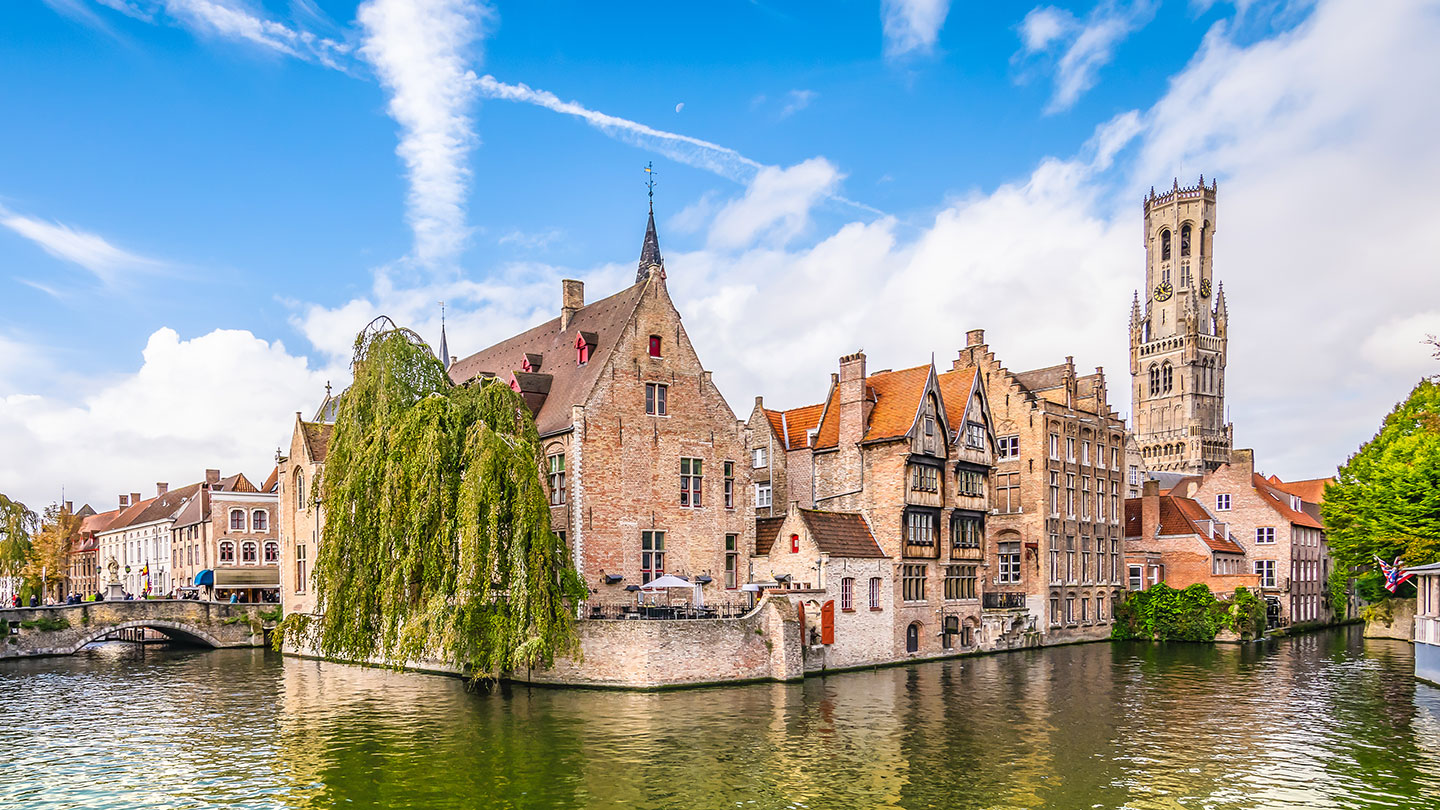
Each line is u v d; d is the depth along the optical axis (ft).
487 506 108.06
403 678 137.59
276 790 76.95
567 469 140.26
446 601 106.73
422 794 75.20
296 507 194.18
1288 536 225.76
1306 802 72.18
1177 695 118.01
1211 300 505.25
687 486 149.89
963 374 170.91
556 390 156.87
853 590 143.02
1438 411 183.21
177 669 155.33
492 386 119.14
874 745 89.45
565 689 120.78
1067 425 199.00
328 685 131.34
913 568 155.02
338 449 117.91
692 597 147.23
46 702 120.78
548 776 79.46
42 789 78.33
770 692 118.73
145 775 82.12
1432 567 125.39
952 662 153.89
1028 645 178.60
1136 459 268.00
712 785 76.84
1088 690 121.80
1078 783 77.10
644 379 146.72
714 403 154.61
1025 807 71.36
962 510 163.32
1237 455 246.27
